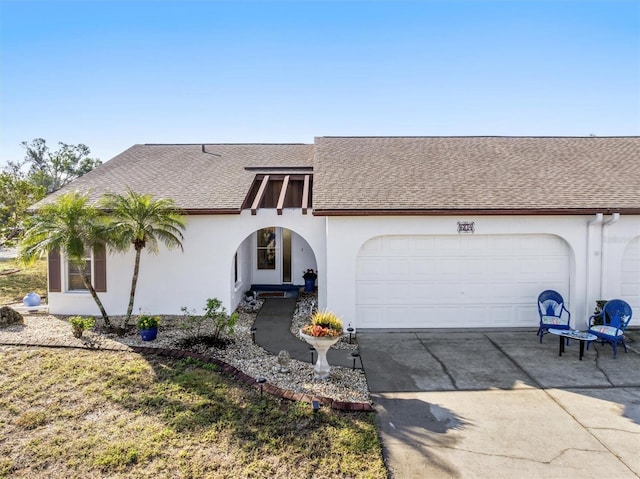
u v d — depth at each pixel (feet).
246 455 16.63
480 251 35.76
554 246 35.63
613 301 31.37
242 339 32.37
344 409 20.66
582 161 42.55
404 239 35.60
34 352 27.73
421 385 24.18
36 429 18.67
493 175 39.40
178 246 37.91
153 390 22.45
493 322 36.22
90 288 32.89
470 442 17.94
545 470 15.89
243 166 48.98
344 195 35.68
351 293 35.01
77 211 30.68
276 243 52.95
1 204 62.64
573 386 23.98
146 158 53.01
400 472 15.81
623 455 16.89
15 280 58.08
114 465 15.97
